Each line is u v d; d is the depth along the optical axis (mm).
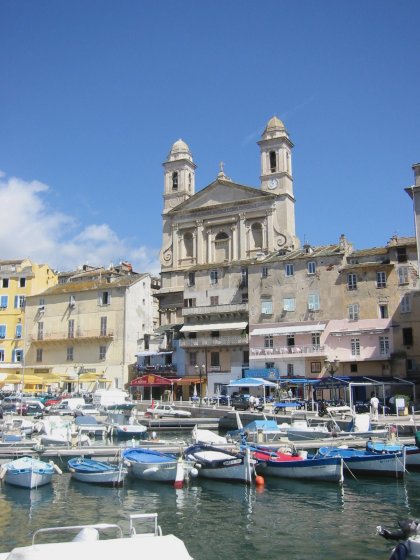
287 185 96000
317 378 73875
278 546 22562
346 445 39969
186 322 86500
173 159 107812
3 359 98500
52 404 69750
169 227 102000
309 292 77375
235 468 33125
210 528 24906
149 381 81125
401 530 18141
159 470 33031
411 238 77375
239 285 85188
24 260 102625
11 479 32375
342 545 22578
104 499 29844
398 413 54406
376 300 73125
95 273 110750
